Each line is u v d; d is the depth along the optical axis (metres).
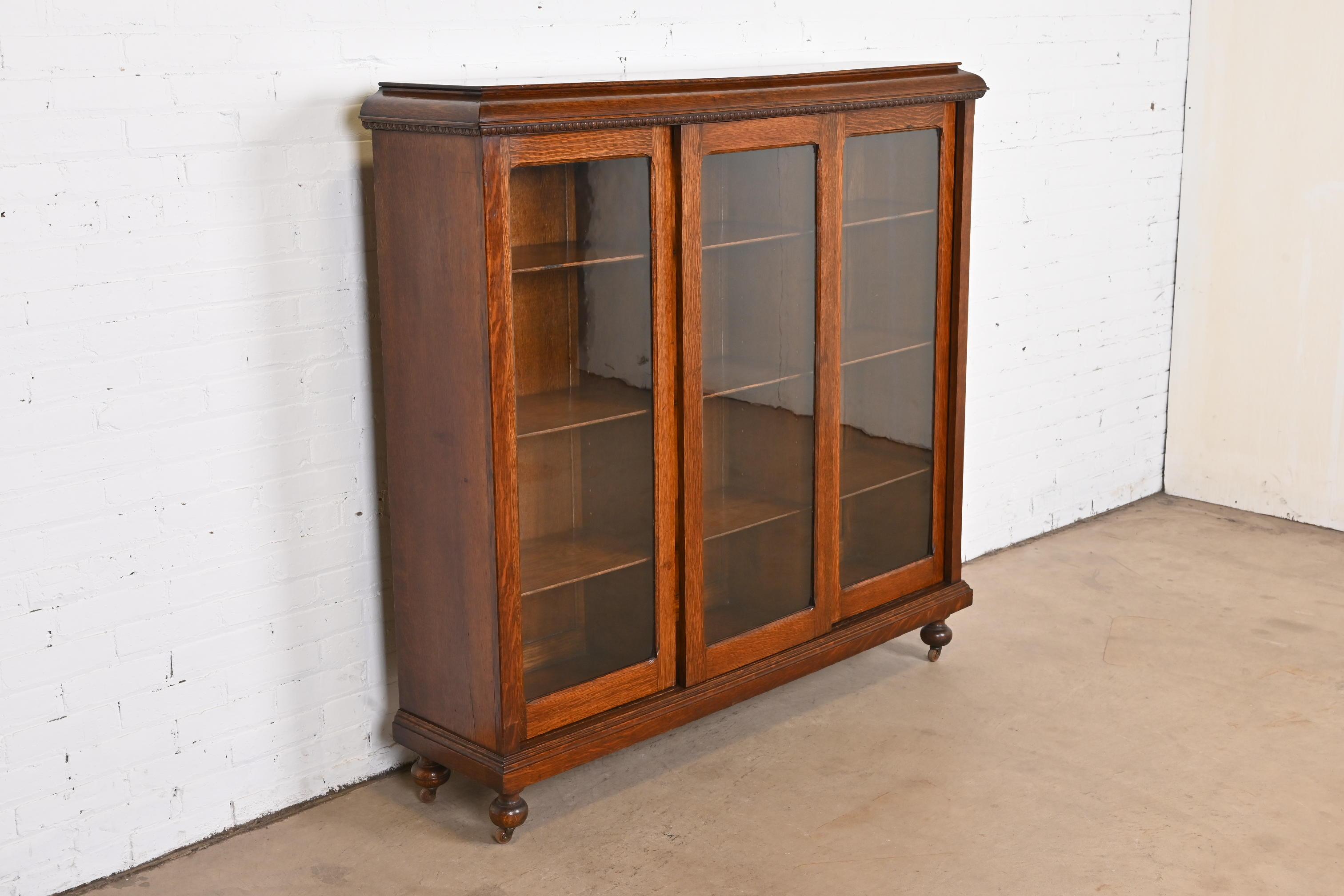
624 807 2.96
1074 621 3.96
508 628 2.66
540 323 2.61
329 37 2.71
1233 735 3.25
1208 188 4.84
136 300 2.53
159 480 2.63
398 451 2.79
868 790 3.01
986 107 4.11
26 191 2.36
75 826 2.63
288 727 2.94
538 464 2.66
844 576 3.36
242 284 2.67
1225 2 4.66
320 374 2.83
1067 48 4.32
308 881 2.68
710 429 2.94
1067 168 4.44
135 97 2.46
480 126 2.39
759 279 2.97
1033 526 4.70
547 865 2.73
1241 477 4.97
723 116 2.77
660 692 2.99
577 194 2.61
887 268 3.27
